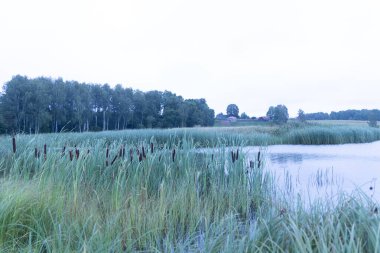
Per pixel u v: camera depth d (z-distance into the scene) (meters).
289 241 3.17
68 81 63.31
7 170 6.75
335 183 8.16
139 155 6.00
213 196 5.72
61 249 3.18
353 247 2.72
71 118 58.56
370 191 6.98
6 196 4.13
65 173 5.48
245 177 6.43
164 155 6.76
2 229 3.62
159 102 86.31
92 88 70.44
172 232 4.25
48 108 57.31
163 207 4.91
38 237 3.66
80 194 5.15
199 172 6.18
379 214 3.40
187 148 7.02
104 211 4.92
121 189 5.23
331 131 24.08
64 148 6.26
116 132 22.52
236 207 5.64
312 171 10.36
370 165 11.82
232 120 102.88
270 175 7.75
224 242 3.44
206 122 90.25
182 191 5.52
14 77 52.09
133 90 82.62
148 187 6.09
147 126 79.06
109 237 3.58
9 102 49.16
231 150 6.98
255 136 22.66
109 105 72.62
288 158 14.21
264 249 3.13
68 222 4.18
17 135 9.72
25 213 4.14
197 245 3.63
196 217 4.97
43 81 58.31
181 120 79.19
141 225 4.46
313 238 3.12
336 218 3.65
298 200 4.61
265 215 4.67
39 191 4.68
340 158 14.19
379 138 29.00
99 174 6.23
